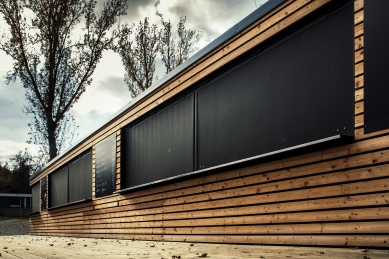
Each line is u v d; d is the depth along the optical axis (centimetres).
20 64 1955
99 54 2058
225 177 531
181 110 644
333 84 384
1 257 379
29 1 1927
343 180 365
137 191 775
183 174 601
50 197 1451
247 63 504
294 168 423
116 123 880
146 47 2083
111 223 880
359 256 269
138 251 402
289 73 438
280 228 434
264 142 464
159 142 707
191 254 342
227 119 531
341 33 380
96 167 984
